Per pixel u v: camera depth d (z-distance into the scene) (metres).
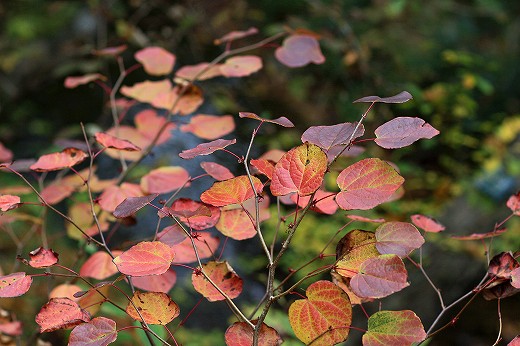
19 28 5.09
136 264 1.08
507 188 3.44
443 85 4.01
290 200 1.33
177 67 4.59
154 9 4.74
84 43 4.91
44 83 5.08
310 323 1.09
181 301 3.52
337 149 1.28
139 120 1.54
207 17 4.88
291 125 1.10
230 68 1.49
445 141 3.98
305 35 1.51
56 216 3.67
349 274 1.09
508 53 5.24
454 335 3.73
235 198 1.08
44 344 1.47
